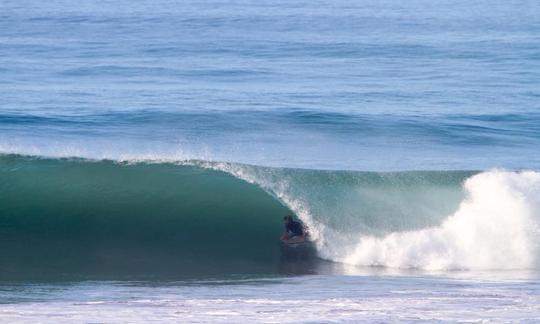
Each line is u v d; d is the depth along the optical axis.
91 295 43.94
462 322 33.75
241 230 60.31
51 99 117.19
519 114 112.38
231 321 34.12
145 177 64.62
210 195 62.97
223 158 86.56
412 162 86.44
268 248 58.34
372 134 100.31
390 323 33.50
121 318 34.88
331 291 44.97
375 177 63.28
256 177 63.97
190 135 98.25
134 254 56.97
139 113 107.94
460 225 58.22
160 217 61.66
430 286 47.00
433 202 60.69
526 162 87.56
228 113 109.06
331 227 58.91
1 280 49.22
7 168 65.50
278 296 43.03
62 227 60.41
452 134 100.81
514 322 33.75
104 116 106.06
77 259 55.41
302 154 89.44
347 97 124.50
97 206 62.31
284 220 58.81
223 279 50.72
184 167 65.56
